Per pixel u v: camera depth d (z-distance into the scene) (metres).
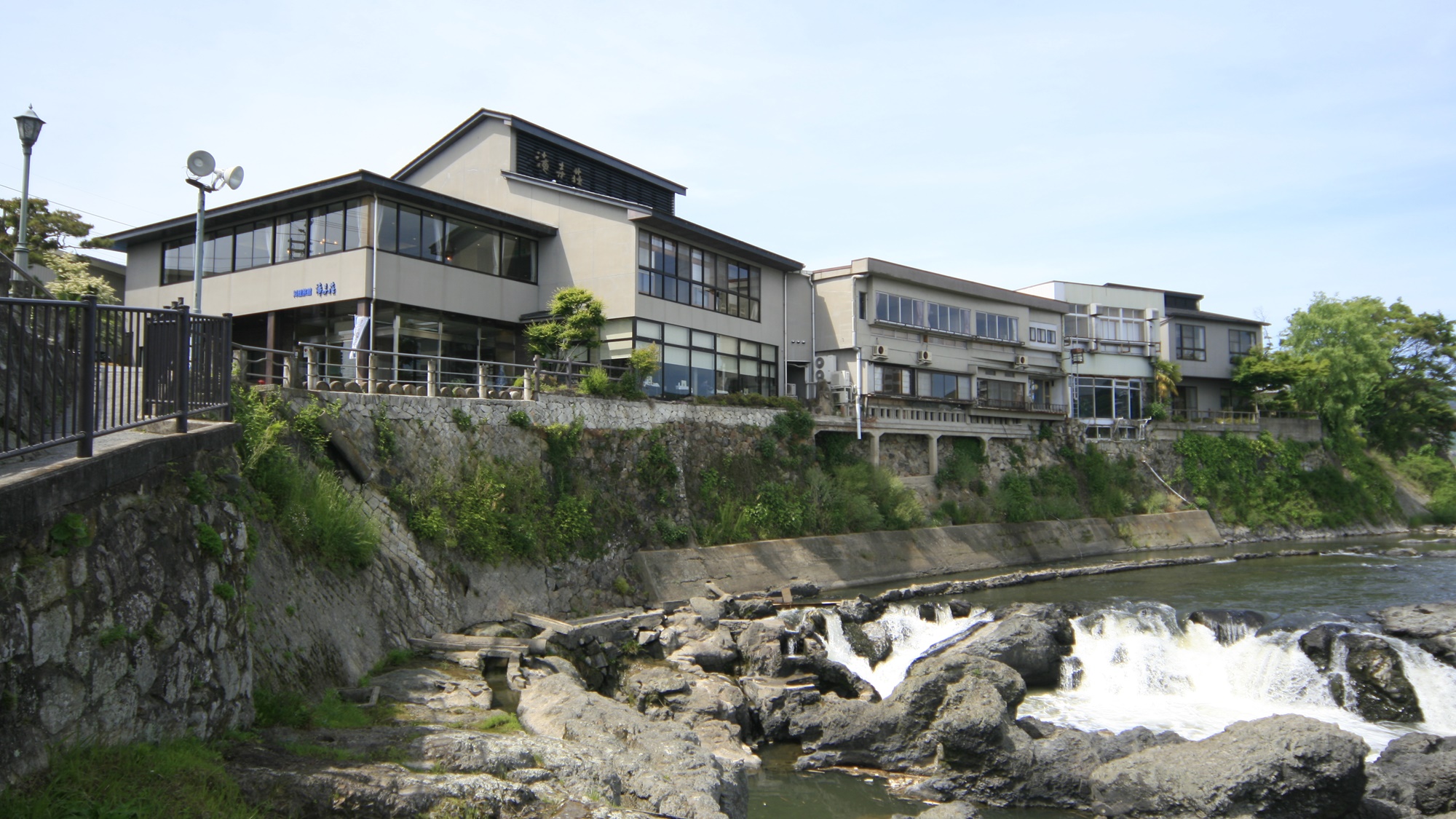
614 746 12.99
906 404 41.91
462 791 9.42
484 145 34.44
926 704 16.52
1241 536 50.12
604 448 26.83
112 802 7.44
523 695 15.73
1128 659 21.33
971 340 46.03
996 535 38.56
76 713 7.79
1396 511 58.69
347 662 15.23
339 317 27.81
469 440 23.00
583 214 31.97
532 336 29.62
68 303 8.31
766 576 28.44
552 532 23.84
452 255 29.70
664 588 25.58
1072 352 52.44
